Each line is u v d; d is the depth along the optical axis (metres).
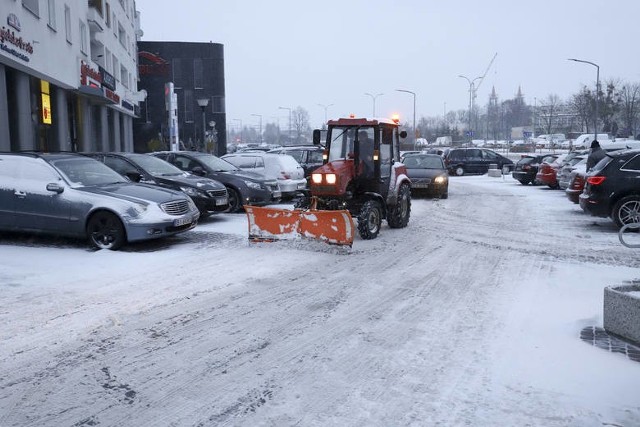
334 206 10.74
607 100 50.22
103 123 36.00
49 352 5.05
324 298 6.81
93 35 32.81
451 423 3.82
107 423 3.85
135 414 3.97
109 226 9.51
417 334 5.57
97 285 7.28
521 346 5.21
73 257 8.95
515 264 8.79
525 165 26.91
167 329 5.67
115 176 10.88
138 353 5.05
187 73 64.94
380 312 6.28
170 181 12.41
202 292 7.01
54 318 5.95
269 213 10.02
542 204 18.02
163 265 8.48
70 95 29.61
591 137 48.12
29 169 9.94
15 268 8.15
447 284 7.52
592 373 4.59
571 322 5.86
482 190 23.91
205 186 12.56
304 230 9.83
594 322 5.85
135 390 4.34
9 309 6.24
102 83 32.59
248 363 4.86
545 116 78.25
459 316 6.13
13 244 9.95
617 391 4.26
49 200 9.63
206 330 5.65
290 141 116.56
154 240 10.62
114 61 40.56
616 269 8.41
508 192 22.83
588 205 12.02
